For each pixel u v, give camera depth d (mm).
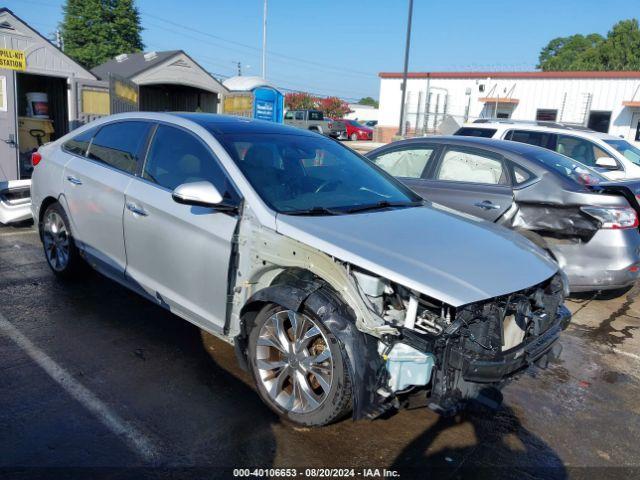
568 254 5293
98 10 48062
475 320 2861
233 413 3328
